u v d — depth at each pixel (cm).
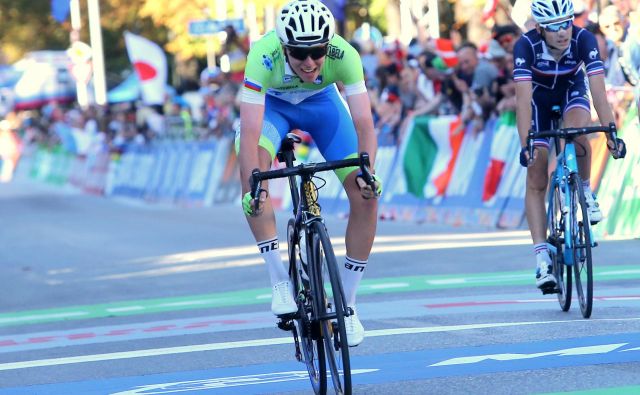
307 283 1569
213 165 6525
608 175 3325
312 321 1501
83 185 9569
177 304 2777
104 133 9212
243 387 1667
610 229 3288
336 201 4875
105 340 2266
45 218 6494
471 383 1561
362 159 1491
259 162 1658
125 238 4806
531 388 1502
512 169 3772
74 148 10181
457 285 2645
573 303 2230
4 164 13438
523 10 3919
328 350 1464
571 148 2039
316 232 1486
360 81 1605
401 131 4409
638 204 3197
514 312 2169
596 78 2059
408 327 2086
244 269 3375
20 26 13788
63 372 1922
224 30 5712
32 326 2612
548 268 2092
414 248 3428
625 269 2675
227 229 4850
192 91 8062
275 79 1611
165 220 5631
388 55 4438
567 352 1727
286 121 1689
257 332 2194
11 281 3628
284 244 3878
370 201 1612
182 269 3528
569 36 2053
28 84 12325
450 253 3228
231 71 6253
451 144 4106
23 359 2102
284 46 1522
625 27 3366
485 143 3919
